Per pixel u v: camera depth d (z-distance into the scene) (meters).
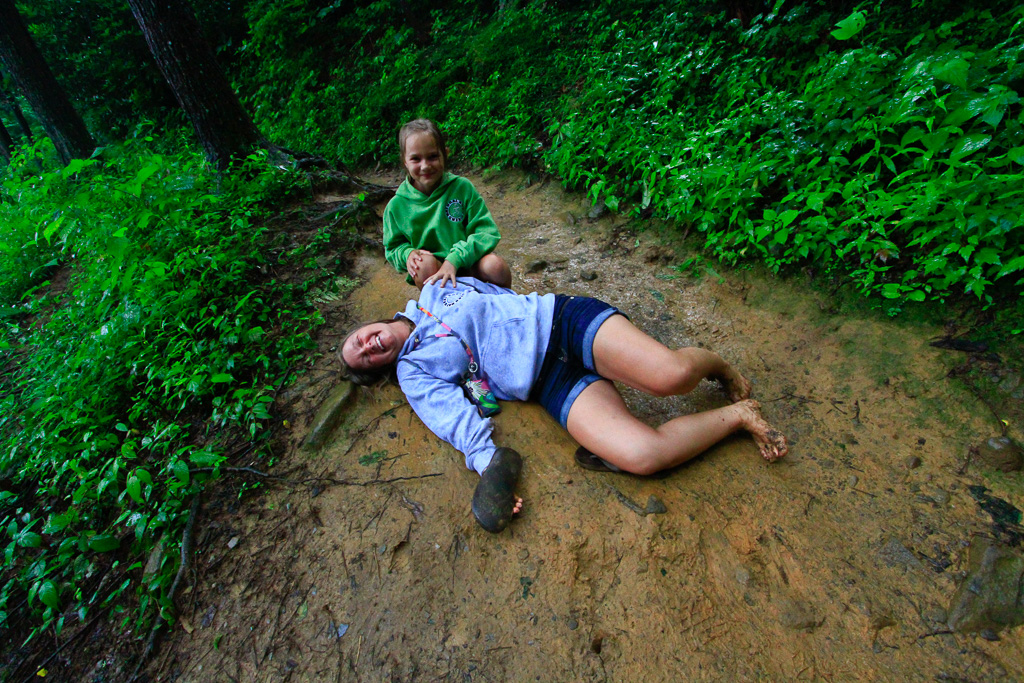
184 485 1.98
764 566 1.58
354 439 2.17
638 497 1.78
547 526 1.75
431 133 2.47
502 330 2.09
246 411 2.31
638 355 1.87
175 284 2.89
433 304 2.27
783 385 2.19
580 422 1.91
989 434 1.81
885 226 2.48
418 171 2.54
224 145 4.57
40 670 1.67
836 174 2.70
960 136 2.36
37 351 3.34
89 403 2.43
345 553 1.78
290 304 2.93
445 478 1.95
